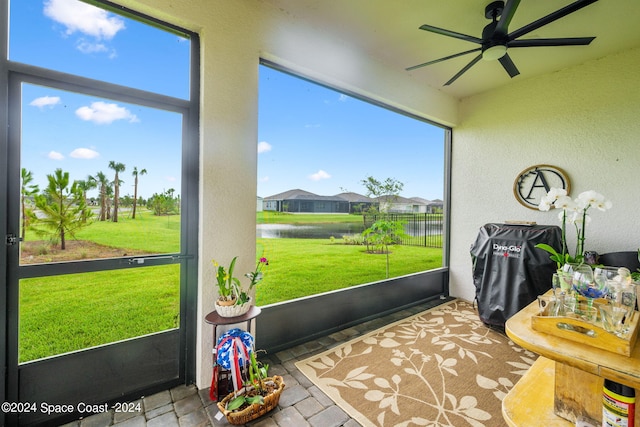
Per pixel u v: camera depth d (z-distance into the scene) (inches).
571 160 123.6
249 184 87.6
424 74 134.2
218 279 77.0
